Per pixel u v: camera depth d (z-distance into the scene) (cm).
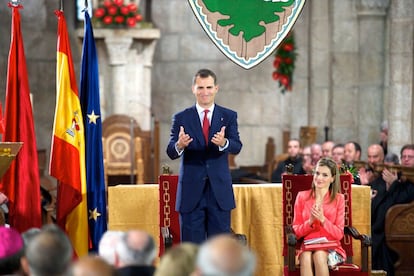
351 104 2556
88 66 1226
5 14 2664
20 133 1179
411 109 2100
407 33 2086
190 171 1091
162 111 2909
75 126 1194
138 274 654
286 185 1205
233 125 1096
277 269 1247
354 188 1243
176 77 2908
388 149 2130
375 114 2556
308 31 2803
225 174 1092
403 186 1508
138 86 2545
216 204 1088
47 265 586
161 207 1198
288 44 2633
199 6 1162
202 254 543
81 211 1198
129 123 2375
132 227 1234
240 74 2912
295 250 1134
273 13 1167
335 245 1147
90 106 1220
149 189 1237
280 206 1245
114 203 1231
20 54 1187
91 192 1210
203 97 1088
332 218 1155
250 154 2922
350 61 2545
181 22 2902
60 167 1184
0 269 685
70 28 2753
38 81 2739
